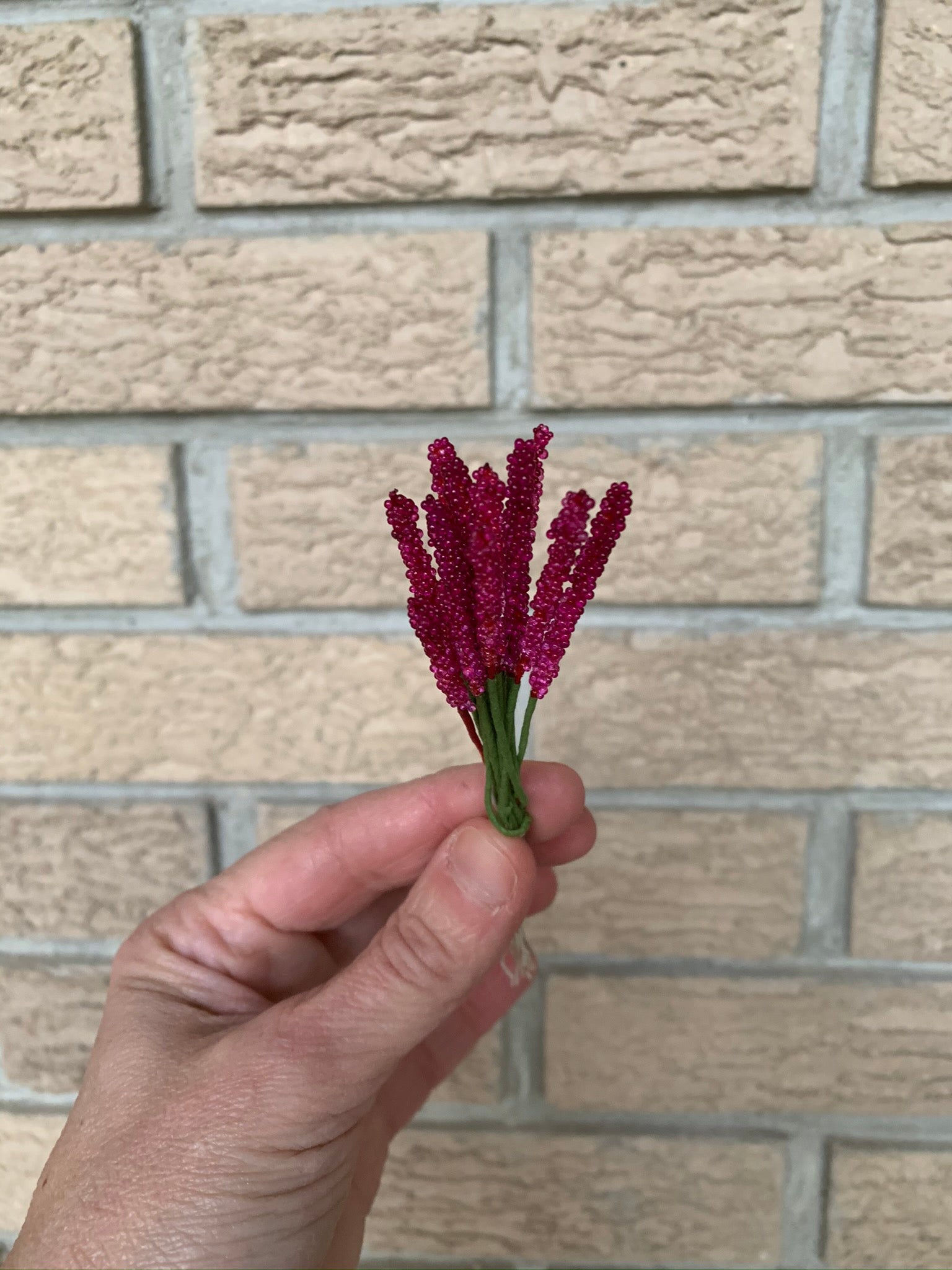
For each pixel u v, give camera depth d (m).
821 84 0.34
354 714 0.39
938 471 0.36
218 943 0.34
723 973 0.40
